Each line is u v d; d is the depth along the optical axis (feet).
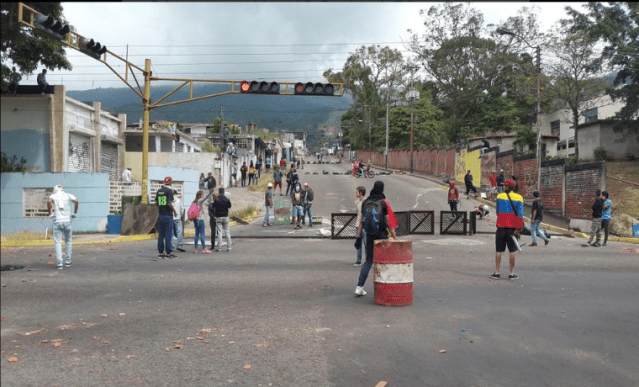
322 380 15.78
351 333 20.42
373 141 269.44
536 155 87.76
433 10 201.98
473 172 123.75
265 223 70.79
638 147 120.98
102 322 22.53
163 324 22.09
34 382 15.90
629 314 23.66
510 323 21.95
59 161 74.33
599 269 36.58
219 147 178.09
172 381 15.89
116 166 99.14
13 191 60.75
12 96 73.36
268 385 15.47
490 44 195.31
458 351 18.37
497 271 32.42
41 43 68.33
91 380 16.05
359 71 250.37
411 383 15.55
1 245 50.88
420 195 106.52
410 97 188.75
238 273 34.32
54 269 36.27
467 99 200.03
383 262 24.89
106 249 48.14
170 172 75.61
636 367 17.04
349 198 103.19
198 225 45.16
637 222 67.26
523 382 15.71
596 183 69.77
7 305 25.59
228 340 19.75
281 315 23.21
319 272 34.65
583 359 17.75
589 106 133.80
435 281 31.32
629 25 112.98
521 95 134.21
